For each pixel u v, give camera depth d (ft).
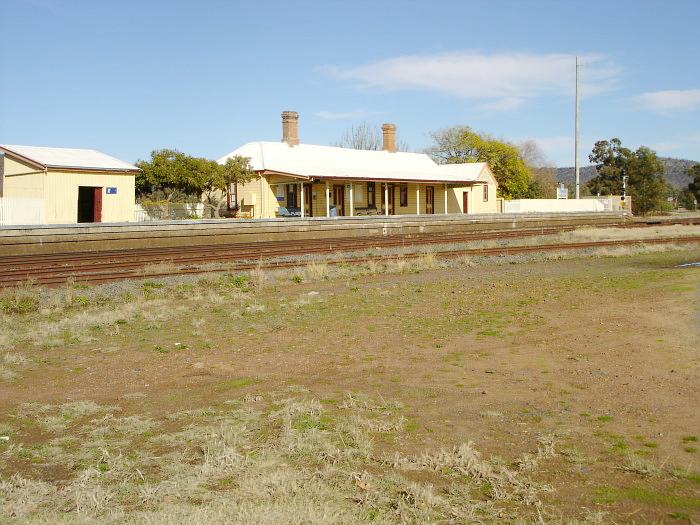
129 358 30.55
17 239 75.87
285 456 18.28
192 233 90.84
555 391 23.20
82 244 81.05
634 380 23.88
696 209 314.14
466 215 125.29
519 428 19.84
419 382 25.08
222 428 20.25
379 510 14.83
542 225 137.28
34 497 15.81
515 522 14.12
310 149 169.27
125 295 47.88
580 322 34.42
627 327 32.37
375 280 56.65
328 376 26.68
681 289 42.55
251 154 154.81
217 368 28.45
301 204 133.39
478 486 16.12
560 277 54.44
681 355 26.68
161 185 129.18
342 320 38.34
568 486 15.84
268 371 27.81
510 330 33.71
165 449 19.07
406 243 88.28
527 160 312.50
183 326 37.83
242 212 146.30
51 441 19.88
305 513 14.44
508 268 63.62
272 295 49.03
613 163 272.72
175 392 25.05
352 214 141.59
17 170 111.75
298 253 75.97
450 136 257.96
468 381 24.93
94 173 111.45
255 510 14.62
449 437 19.31
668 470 16.39
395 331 34.86
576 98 189.57
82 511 15.03
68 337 35.42
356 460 17.83
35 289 48.91
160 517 14.38
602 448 18.01
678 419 19.86
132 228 85.40
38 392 25.49
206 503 15.39
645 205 253.44
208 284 53.21
